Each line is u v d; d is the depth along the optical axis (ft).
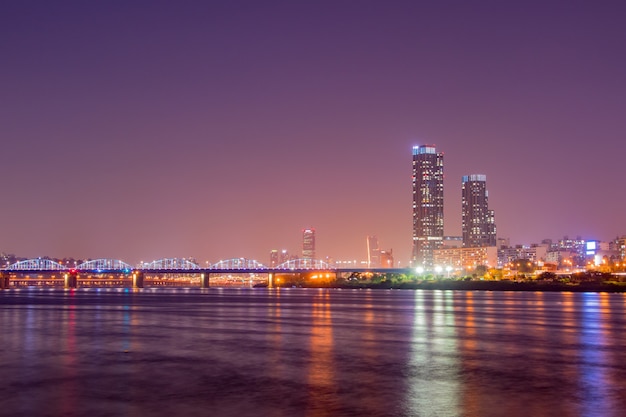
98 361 261.24
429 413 175.94
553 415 174.50
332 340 334.65
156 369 241.14
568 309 613.93
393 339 339.77
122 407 181.88
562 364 254.88
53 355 279.08
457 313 555.28
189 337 349.82
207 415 173.37
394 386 209.67
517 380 220.64
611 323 444.96
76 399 191.72
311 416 172.76
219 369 240.94
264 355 277.64
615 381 219.20
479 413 176.14
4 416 173.68
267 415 173.47
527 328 404.77
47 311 597.11
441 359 266.77
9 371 238.07
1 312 579.48
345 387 207.92
